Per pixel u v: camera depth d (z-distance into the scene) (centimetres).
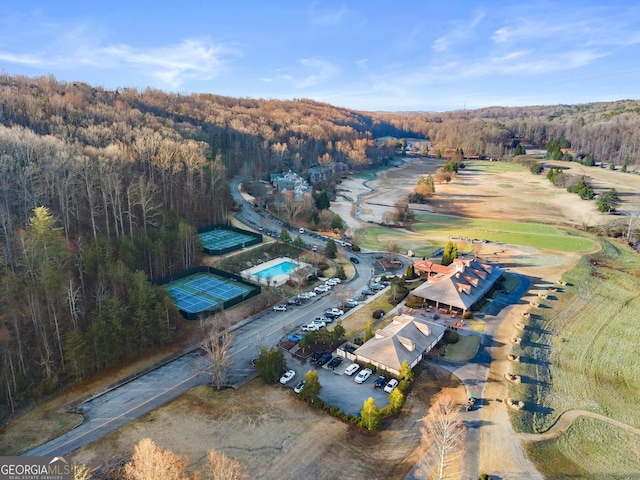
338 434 5356
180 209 12875
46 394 6025
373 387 6378
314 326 8075
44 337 6212
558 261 11675
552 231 14700
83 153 11388
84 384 6316
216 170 14362
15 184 9556
